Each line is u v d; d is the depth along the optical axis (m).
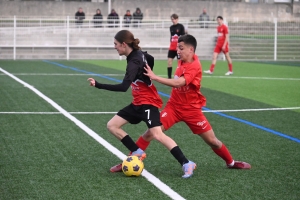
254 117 10.62
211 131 6.39
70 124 9.57
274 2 44.03
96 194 5.53
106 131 8.98
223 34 19.91
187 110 6.30
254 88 15.64
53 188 5.73
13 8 37.69
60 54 28.97
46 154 7.34
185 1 40.59
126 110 6.38
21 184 5.88
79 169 6.56
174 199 5.36
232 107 11.90
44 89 14.51
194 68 6.13
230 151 7.68
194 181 6.05
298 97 13.70
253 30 32.56
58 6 38.34
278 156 7.39
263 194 5.59
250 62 27.62
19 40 28.28
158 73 20.80
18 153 7.38
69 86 15.31
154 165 6.80
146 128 9.34
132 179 6.12
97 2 39.09
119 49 6.06
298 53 30.62
